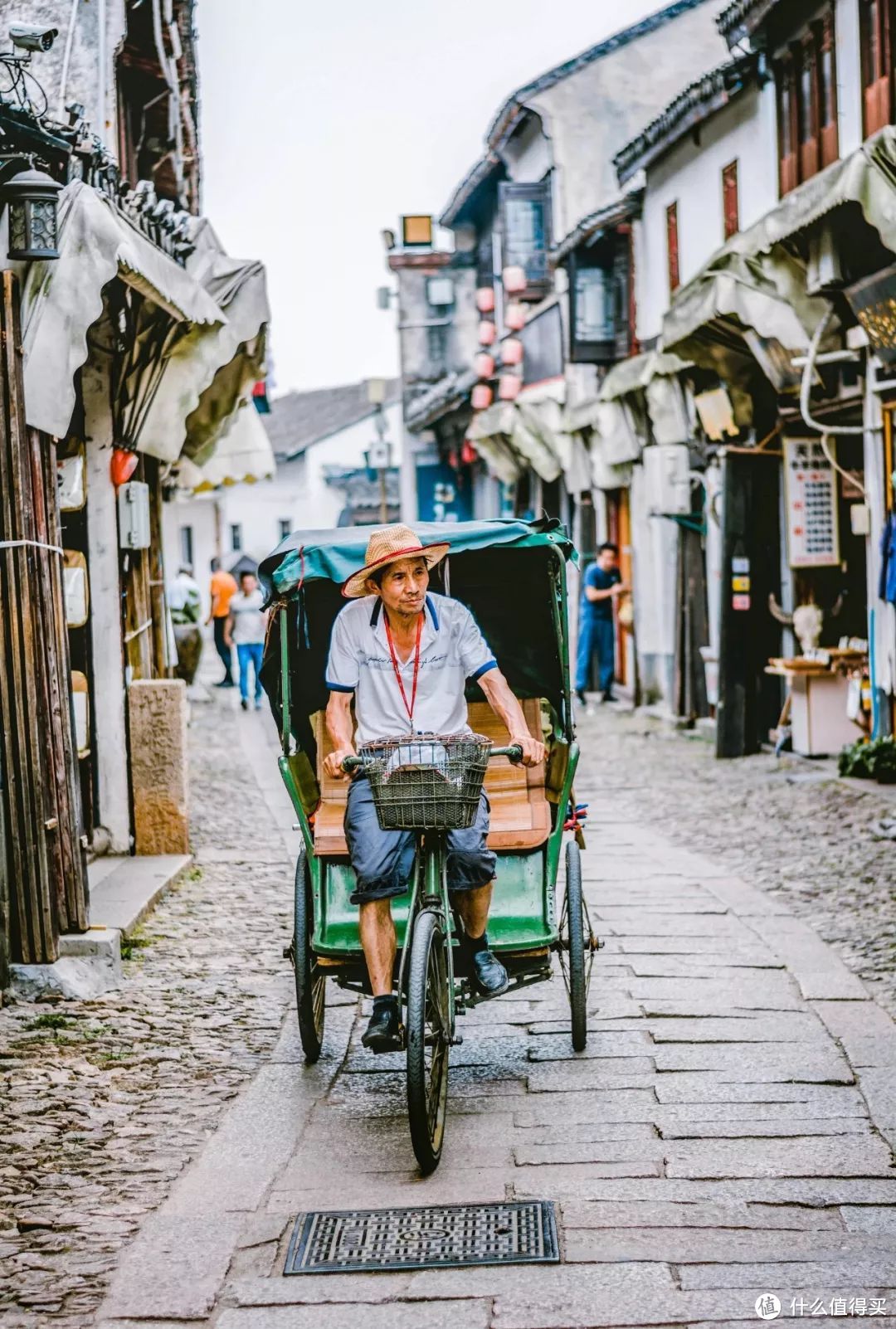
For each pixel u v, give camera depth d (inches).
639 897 353.7
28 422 265.9
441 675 216.7
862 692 529.0
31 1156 204.7
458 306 1523.1
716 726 598.2
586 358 842.2
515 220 1013.2
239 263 447.2
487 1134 211.3
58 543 279.3
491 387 1127.6
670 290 754.2
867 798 463.8
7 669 270.7
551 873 235.9
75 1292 166.1
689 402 666.2
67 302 269.4
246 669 866.1
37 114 279.4
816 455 555.8
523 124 1065.5
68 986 275.0
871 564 486.0
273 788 549.0
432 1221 182.1
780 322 483.2
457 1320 158.2
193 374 431.2
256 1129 215.3
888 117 481.7
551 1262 170.4
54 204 261.1
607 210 802.8
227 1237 179.3
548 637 252.7
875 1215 181.0
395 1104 225.5
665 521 756.6
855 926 321.1
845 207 434.3
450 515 1446.9
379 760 194.7
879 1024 254.7
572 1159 200.8
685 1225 179.3
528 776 246.5
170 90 484.1
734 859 398.3
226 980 292.0
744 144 640.4
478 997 223.6
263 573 237.9
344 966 229.0
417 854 207.6
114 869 374.0
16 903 274.8
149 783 393.4
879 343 444.1
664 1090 226.2
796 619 562.6
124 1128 215.6
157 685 392.2
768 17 553.9
